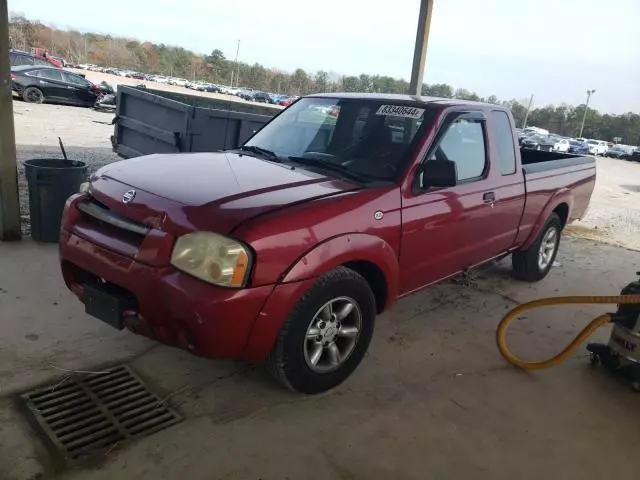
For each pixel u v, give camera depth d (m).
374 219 3.36
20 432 2.85
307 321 3.09
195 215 2.84
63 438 2.85
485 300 5.37
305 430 3.08
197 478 2.65
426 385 3.69
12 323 3.88
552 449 3.14
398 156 3.76
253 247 2.76
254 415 3.17
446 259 4.16
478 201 4.30
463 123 4.19
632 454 3.17
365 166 3.78
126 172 3.43
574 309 5.31
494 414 3.43
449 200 3.97
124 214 3.04
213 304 2.72
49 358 3.53
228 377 3.53
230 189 3.15
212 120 6.69
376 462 2.89
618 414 3.56
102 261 3.04
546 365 3.93
